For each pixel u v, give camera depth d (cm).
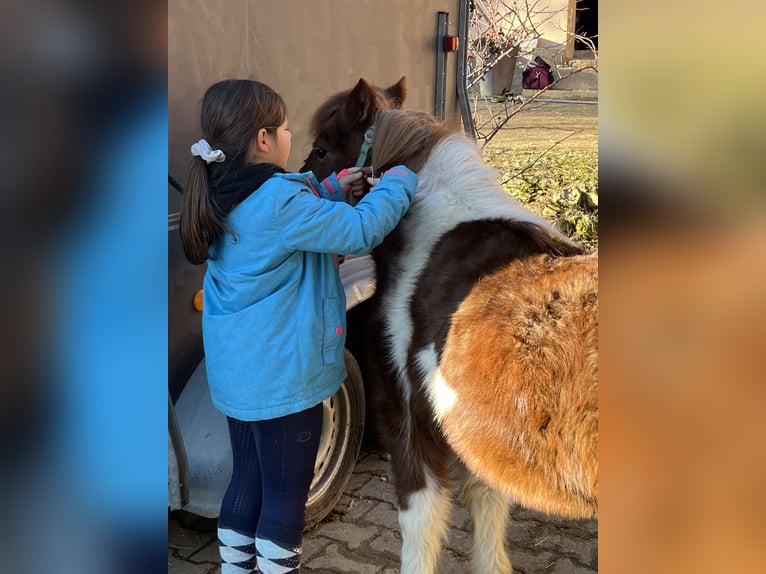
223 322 174
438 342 180
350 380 263
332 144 233
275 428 177
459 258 186
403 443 197
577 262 171
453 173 199
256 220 167
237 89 174
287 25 267
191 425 224
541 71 691
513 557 250
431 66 358
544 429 154
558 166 644
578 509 156
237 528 194
